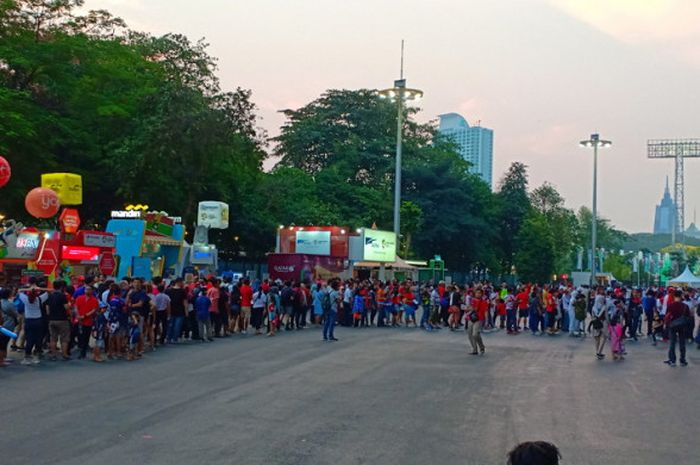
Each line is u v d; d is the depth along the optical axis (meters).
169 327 19.88
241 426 9.31
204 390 12.07
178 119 39.38
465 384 13.53
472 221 71.56
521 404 11.55
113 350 16.14
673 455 8.45
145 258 28.92
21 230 23.19
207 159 41.31
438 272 58.22
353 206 63.16
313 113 78.69
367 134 76.81
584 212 120.38
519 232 86.12
